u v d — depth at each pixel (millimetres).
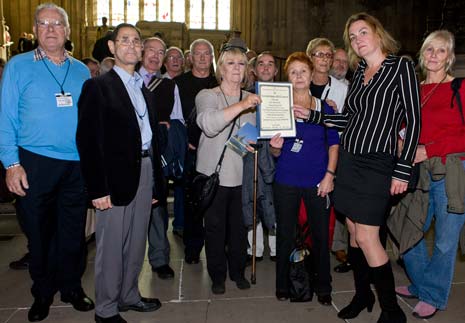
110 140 2682
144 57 4078
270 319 3033
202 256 4324
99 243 2830
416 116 2494
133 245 3000
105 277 2820
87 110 2648
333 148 3123
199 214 3240
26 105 2818
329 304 3225
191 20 16734
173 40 13711
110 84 2721
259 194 3398
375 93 2566
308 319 3033
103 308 2844
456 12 8195
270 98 3059
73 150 2959
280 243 3256
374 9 16219
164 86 4047
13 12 14859
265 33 16453
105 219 2797
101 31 14125
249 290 3492
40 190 2883
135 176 2754
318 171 3133
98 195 2660
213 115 3035
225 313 3117
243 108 2969
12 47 14898
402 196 3162
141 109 2912
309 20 16266
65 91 2896
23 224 2949
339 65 4270
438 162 2877
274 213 3457
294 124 3074
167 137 3930
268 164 3363
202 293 3447
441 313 3131
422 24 16141
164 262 3783
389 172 2613
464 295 3424
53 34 2785
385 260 2709
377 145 2580
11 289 3533
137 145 2760
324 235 3189
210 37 15945
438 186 2965
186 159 3740
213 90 3318
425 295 3090
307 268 3268
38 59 2840
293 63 3137
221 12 16922
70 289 3182
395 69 2523
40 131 2834
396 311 2732
